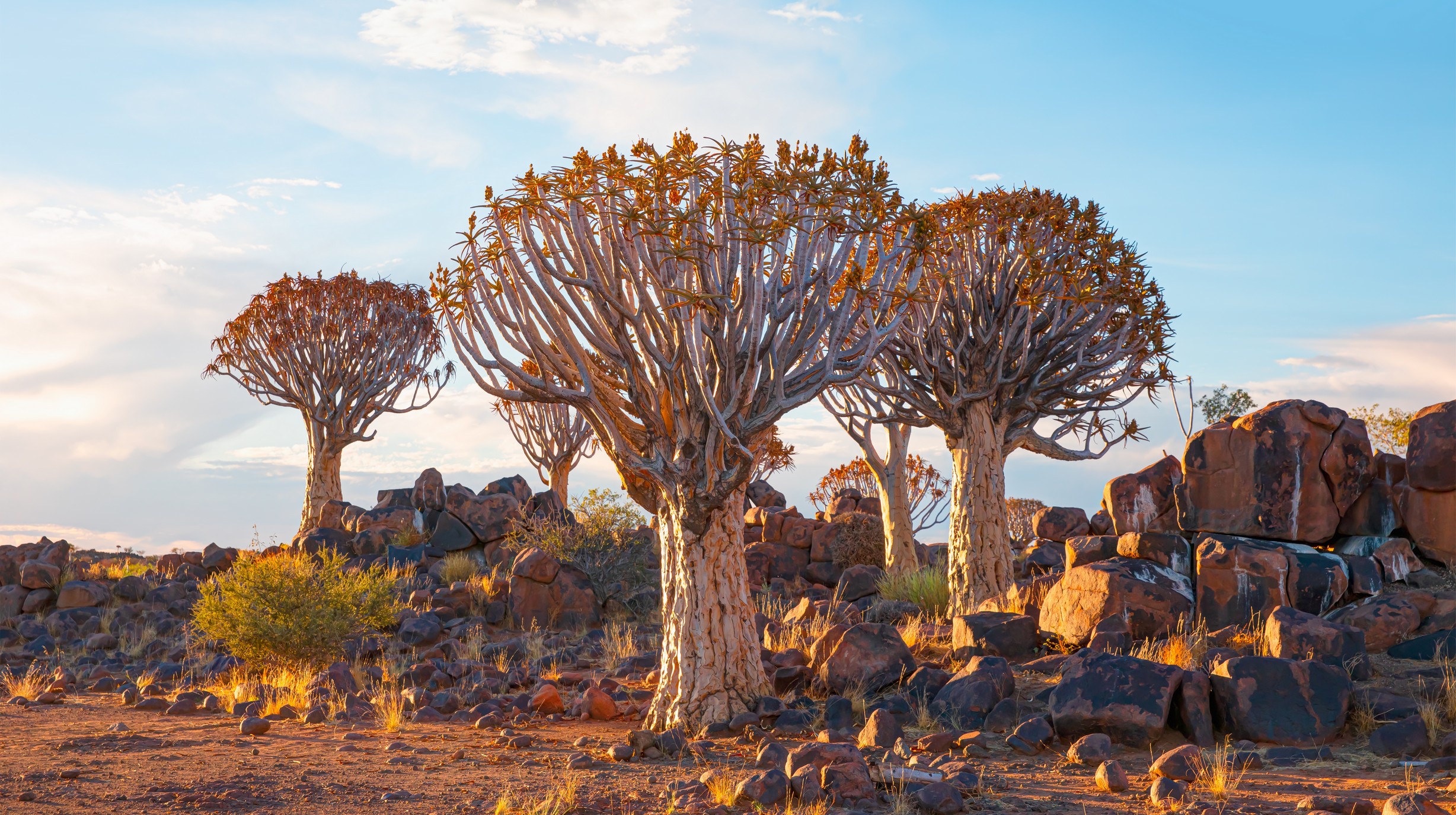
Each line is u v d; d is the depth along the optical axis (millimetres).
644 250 7980
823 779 5629
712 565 8273
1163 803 5344
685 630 8211
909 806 5391
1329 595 9016
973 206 13188
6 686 11602
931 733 7402
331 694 10219
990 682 7926
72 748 7355
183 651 14328
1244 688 6809
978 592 12781
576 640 14516
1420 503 9984
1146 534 10227
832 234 8367
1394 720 6699
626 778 6398
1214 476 10648
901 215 8625
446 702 9633
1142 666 7078
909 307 8969
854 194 8094
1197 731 6703
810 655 10281
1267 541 10234
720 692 8062
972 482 13180
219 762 6832
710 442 8016
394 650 13383
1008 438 13898
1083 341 13297
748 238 7539
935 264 12953
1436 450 9891
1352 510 10422
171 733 8234
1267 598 9125
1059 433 14461
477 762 6957
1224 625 9266
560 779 6340
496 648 13445
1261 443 10359
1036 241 13266
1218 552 9500
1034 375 13594
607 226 8180
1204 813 4996
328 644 12195
